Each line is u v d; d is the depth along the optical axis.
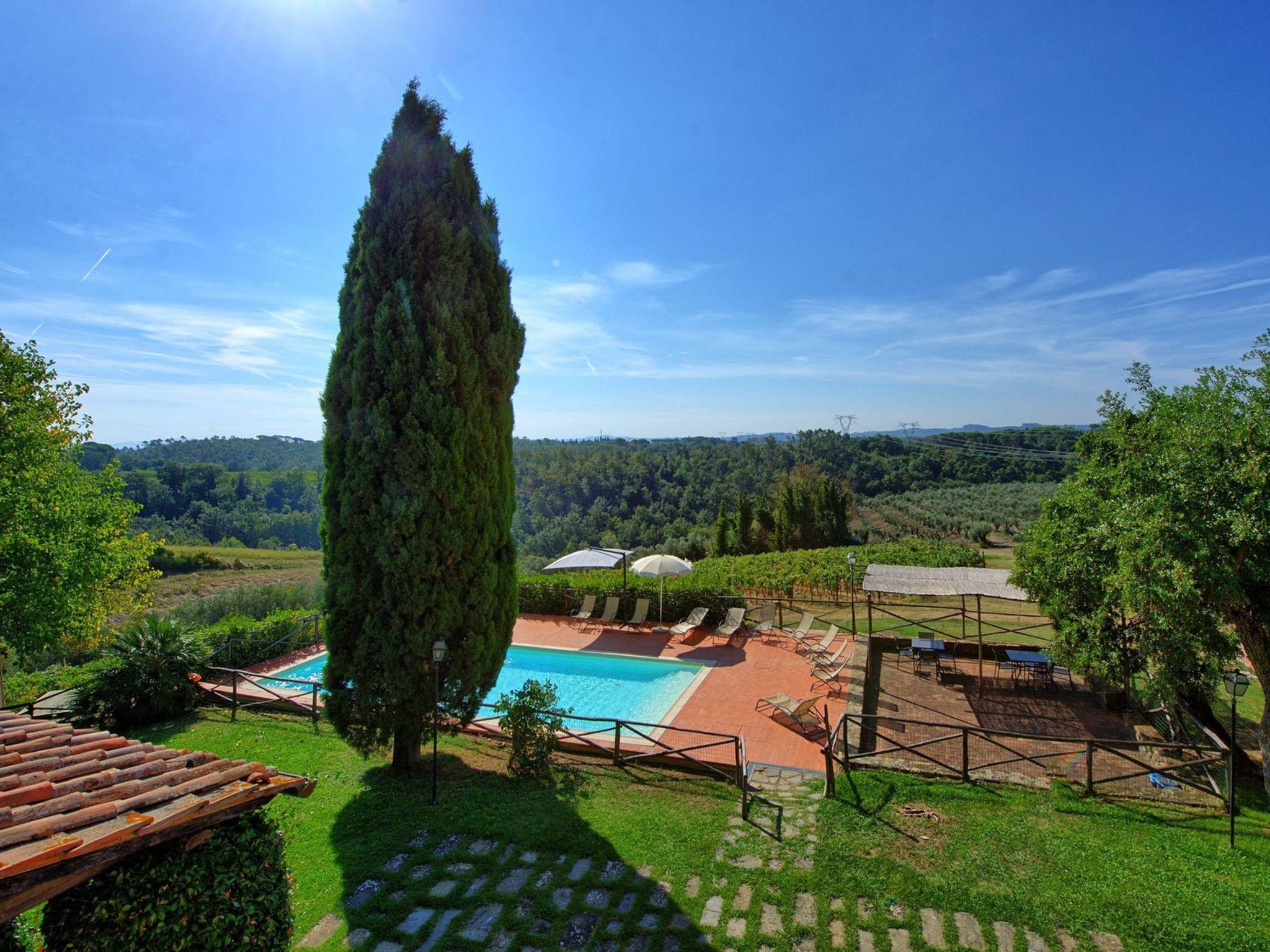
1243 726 12.00
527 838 7.22
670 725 11.24
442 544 8.53
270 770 4.51
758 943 5.50
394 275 8.38
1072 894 6.05
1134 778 9.02
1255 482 6.94
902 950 5.39
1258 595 7.64
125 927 3.78
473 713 9.41
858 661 14.51
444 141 8.74
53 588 12.56
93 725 11.23
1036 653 13.69
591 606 19.52
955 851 6.82
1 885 2.97
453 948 5.50
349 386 8.59
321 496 8.86
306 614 17.41
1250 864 6.55
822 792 8.42
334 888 6.37
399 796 8.37
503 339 9.22
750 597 19.28
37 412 13.05
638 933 5.64
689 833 7.29
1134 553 7.83
